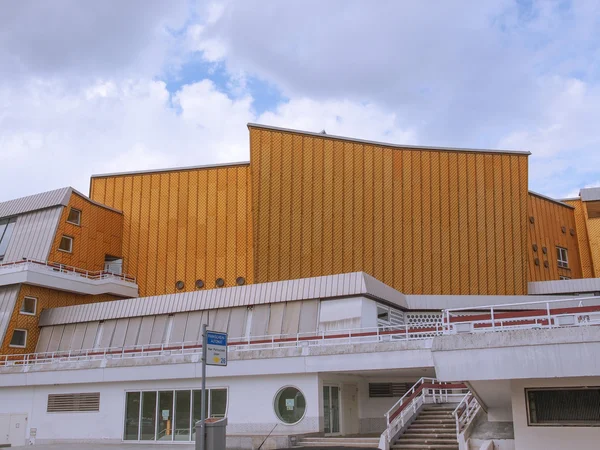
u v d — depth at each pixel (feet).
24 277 115.24
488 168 133.18
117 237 143.43
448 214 129.49
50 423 94.48
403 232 126.41
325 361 74.64
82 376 92.12
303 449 40.88
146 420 86.38
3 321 114.21
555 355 37.60
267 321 96.53
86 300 128.77
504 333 39.24
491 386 46.52
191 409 83.41
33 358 116.57
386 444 57.41
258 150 122.21
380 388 87.45
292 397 76.64
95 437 89.51
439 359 40.60
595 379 40.42
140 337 108.58
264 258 117.80
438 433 61.00
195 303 105.40
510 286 128.67
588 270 163.63
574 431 40.27
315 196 123.34
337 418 79.87
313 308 93.25
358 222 124.47
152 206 143.23
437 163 131.64
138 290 138.41
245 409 78.95
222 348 43.96
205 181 139.33
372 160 128.47
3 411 99.86
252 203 119.75
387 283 122.93
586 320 40.65
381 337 80.59
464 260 128.06
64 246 129.59
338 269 121.19
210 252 134.51
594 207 162.61
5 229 135.85
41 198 133.80
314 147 125.59
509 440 51.67
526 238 131.54
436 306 111.75
